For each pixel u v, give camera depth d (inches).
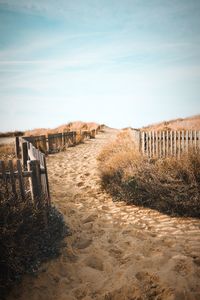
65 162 380.2
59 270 119.4
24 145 303.7
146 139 282.7
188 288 99.8
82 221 173.3
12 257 104.7
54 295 103.6
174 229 155.1
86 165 353.7
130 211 188.2
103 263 123.5
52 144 487.8
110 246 139.0
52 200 214.2
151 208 192.1
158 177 202.2
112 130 1225.4
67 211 190.2
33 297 102.3
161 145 273.1
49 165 360.2
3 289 104.0
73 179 282.5
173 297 95.2
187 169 195.8
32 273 113.7
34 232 124.7
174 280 105.0
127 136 482.9
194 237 142.9
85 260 127.2
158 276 108.4
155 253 128.0
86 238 149.3
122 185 221.0
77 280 112.6
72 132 597.3
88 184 261.6
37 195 138.0
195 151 221.1
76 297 102.0
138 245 137.3
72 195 228.5
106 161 320.2
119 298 99.3
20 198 131.0
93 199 217.5
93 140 713.6
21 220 117.2
